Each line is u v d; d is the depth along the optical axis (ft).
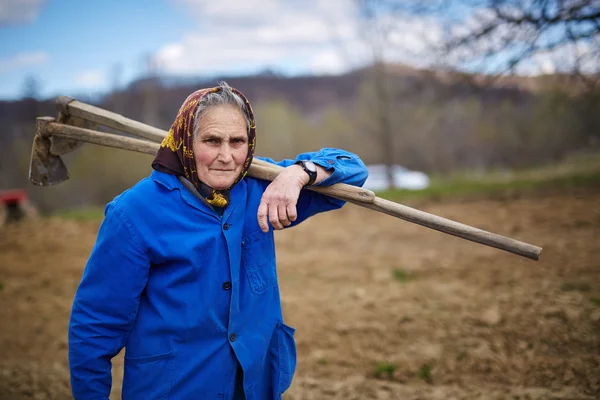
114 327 5.92
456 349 13.34
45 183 8.14
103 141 7.52
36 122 7.79
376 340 14.33
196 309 5.89
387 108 62.75
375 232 27.99
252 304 6.26
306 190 7.01
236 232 6.11
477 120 119.85
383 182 87.61
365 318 15.81
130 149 7.45
